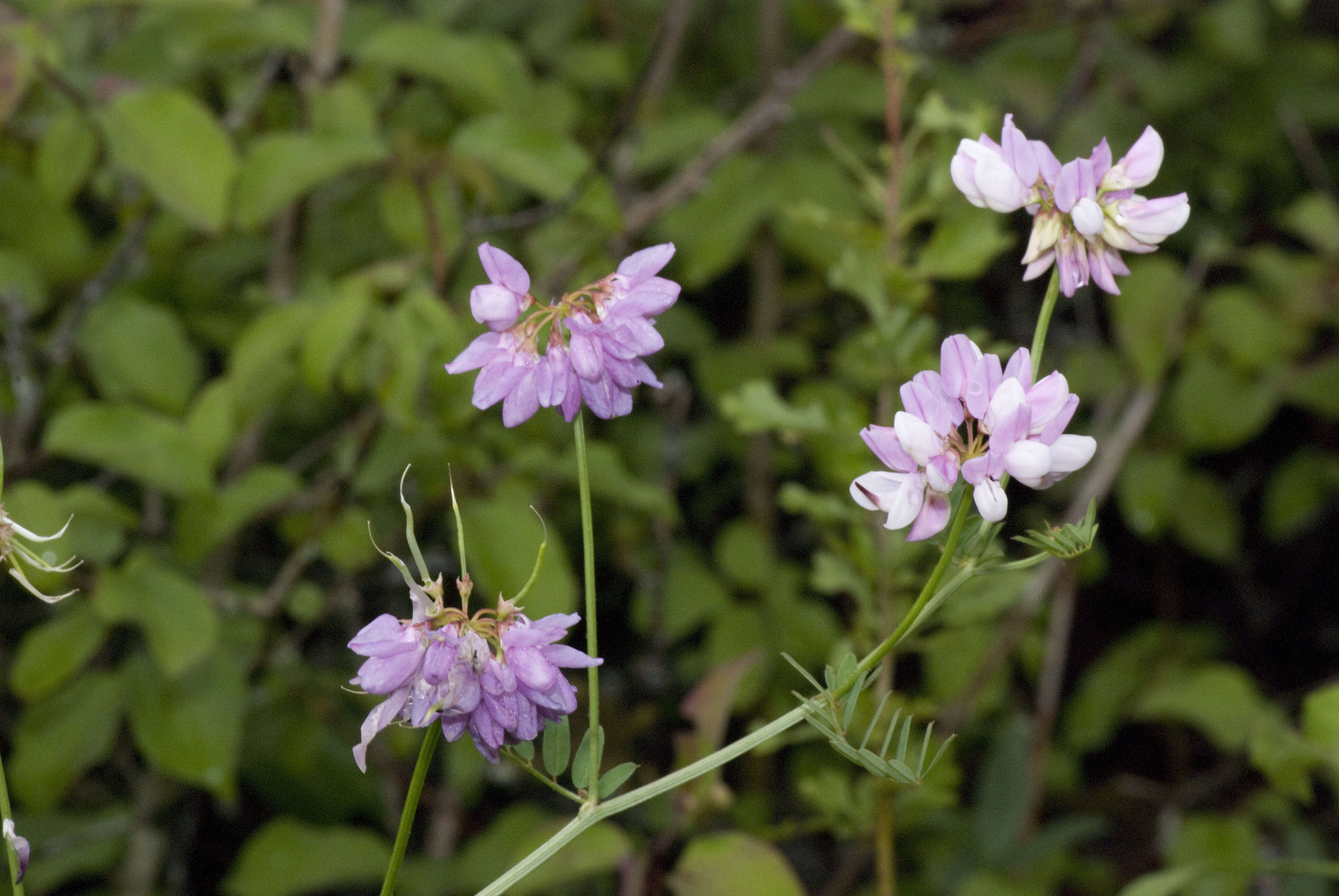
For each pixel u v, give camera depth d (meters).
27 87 0.63
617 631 0.99
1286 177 1.16
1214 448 0.95
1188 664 1.06
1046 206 0.48
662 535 0.90
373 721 0.47
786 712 0.87
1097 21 0.98
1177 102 1.09
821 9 0.94
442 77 0.69
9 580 0.86
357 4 0.87
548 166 0.65
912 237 0.83
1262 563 1.18
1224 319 0.89
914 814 0.68
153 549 0.76
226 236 0.82
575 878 0.67
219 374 0.92
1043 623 0.93
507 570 0.65
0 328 0.71
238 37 0.73
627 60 1.02
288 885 0.76
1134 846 1.01
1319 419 1.05
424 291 0.64
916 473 0.48
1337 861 0.90
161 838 0.81
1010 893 0.76
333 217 0.89
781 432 0.63
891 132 0.64
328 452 0.89
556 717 0.48
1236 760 0.99
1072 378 1.00
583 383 0.48
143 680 0.68
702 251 0.85
